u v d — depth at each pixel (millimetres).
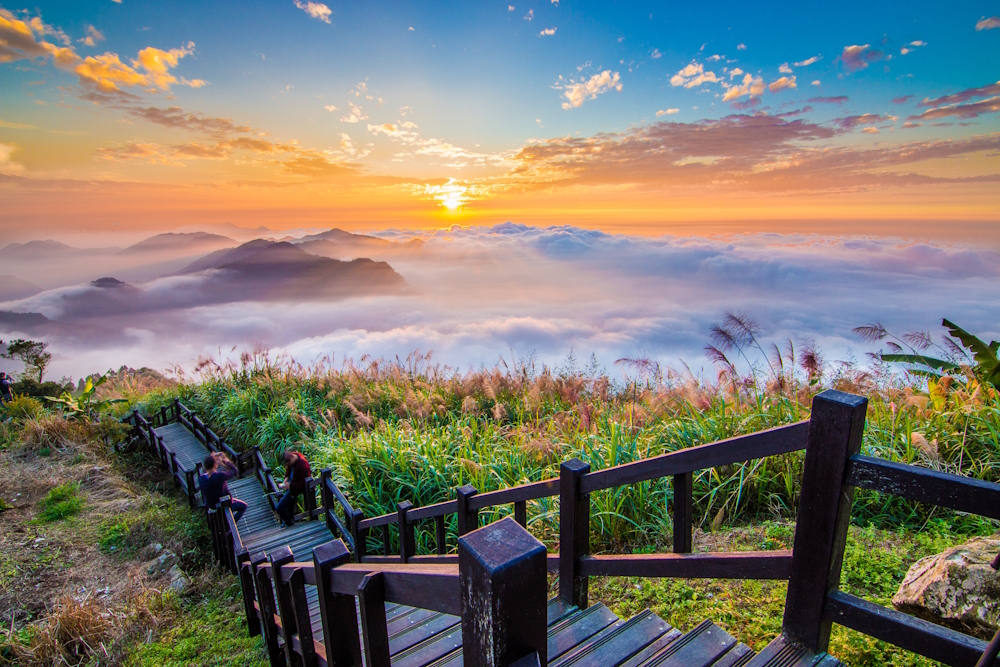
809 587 1865
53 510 8672
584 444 6047
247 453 10875
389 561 5645
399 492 7062
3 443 11516
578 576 2855
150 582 7043
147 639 5773
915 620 1623
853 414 1631
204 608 6387
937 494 1467
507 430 8359
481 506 3613
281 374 14398
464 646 1002
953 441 4742
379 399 11930
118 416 15812
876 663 2693
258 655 5359
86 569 7297
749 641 3104
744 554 2066
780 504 4672
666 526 4637
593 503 4852
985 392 5586
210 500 8047
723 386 6355
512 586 895
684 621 3369
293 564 2805
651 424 6352
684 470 2227
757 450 1938
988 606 2471
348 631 1829
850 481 1682
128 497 9547
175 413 14953
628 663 2420
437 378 12648
